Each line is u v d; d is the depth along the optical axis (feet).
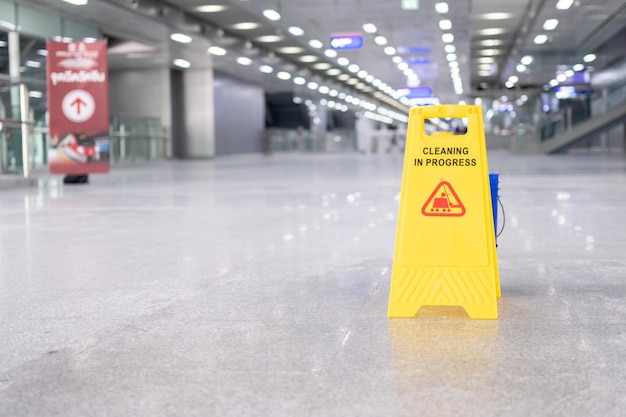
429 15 89.20
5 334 14.40
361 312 15.92
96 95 64.03
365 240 27.27
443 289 15.43
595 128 125.80
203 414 9.93
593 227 29.94
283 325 14.80
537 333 13.98
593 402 10.19
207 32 101.96
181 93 143.13
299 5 83.05
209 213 38.22
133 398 10.62
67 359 12.64
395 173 80.59
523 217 33.91
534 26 103.09
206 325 14.88
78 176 66.69
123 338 13.97
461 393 10.62
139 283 19.54
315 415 9.81
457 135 15.96
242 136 160.56
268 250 25.14
